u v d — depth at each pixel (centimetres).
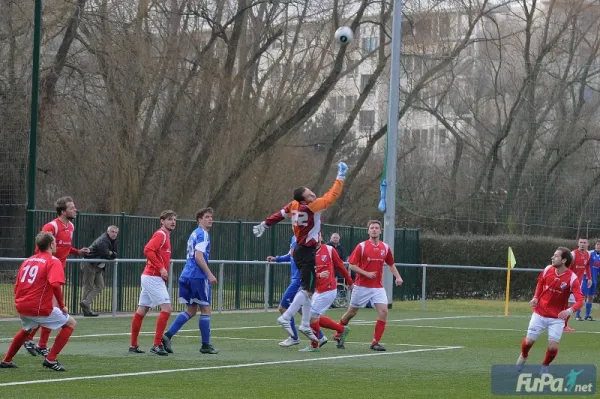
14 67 7644
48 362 3453
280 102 11575
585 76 11056
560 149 10550
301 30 12119
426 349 4572
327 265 4384
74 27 9806
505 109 11400
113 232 6347
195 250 4119
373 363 3912
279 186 11975
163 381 3234
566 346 4941
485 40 11531
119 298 6744
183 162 10831
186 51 10888
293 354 4225
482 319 6962
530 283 10569
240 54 11781
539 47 11606
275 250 8188
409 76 11750
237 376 3409
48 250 3472
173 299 7100
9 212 6644
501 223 10519
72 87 9938
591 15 11219
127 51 9794
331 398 2920
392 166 8056
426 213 10688
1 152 6812
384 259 4516
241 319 6488
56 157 9781
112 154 9788
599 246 7650
